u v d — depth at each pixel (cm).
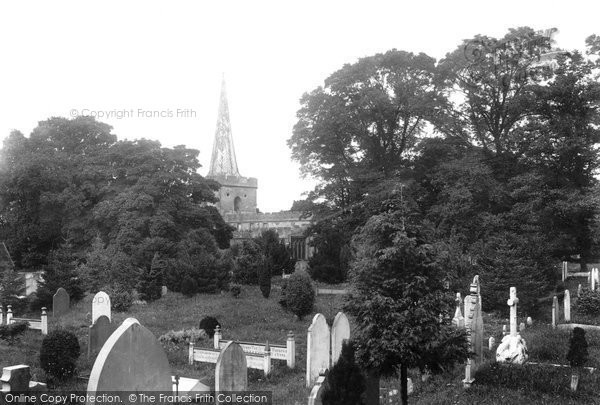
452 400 1764
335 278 5184
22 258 5762
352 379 1420
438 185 5481
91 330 2509
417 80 5600
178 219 6128
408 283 1689
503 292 3406
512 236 3866
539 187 4441
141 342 1321
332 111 5562
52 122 6594
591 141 4491
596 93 4428
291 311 3772
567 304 3145
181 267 4791
